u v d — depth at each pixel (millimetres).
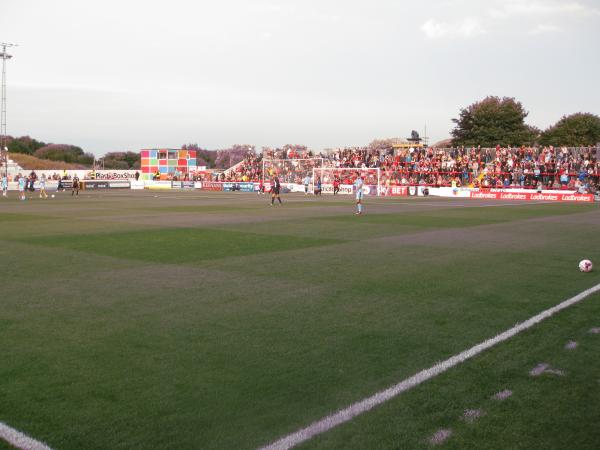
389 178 56625
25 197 42375
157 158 79750
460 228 19375
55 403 4434
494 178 52969
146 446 3762
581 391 4770
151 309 7559
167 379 4977
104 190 62438
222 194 51500
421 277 10039
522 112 90625
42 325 6727
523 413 4328
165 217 23266
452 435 3963
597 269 11023
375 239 15852
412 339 6254
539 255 12891
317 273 10367
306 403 4488
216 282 9461
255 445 3797
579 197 44750
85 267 10898
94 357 5566
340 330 6602
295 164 63250
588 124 90750
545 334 6484
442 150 60812
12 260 11727
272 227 19125
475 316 7293
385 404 4480
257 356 5641
